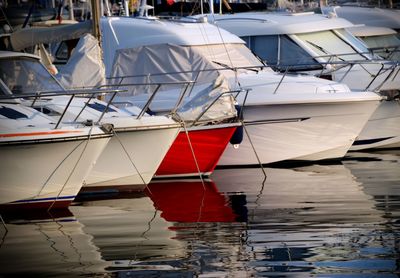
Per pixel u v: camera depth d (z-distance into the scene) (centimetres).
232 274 2261
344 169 4091
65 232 2769
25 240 2666
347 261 2348
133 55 4175
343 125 4197
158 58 4162
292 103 4072
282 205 3166
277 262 2359
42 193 3092
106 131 3112
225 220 2920
